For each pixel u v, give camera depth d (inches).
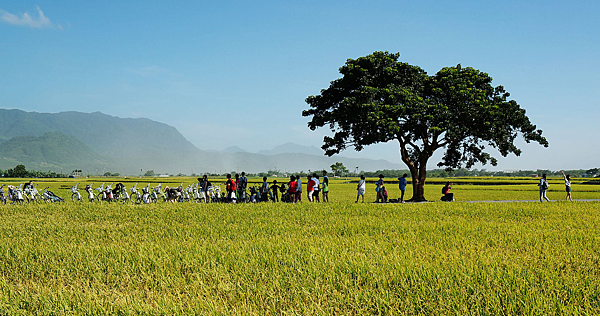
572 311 215.2
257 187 1072.2
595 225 562.9
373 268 299.9
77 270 315.3
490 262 316.2
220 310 224.7
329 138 1240.2
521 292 245.9
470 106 1098.1
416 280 270.8
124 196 1030.4
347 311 227.8
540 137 1182.9
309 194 1037.2
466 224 568.1
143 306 231.9
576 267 310.0
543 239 441.1
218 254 357.4
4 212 800.9
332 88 1229.7
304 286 265.9
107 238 481.7
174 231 521.7
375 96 1096.8
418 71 1162.0
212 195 1061.8
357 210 783.7
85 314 227.1
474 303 231.5
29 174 7367.1
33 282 285.6
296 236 473.7
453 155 1323.8
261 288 263.0
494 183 3243.1
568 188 1101.1
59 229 551.5
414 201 1187.3
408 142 1181.7
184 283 277.3
